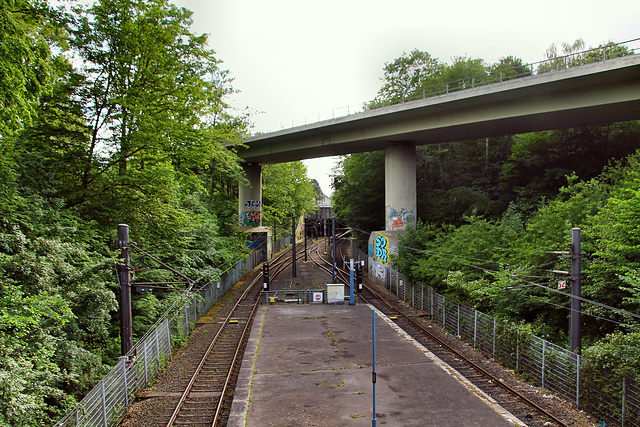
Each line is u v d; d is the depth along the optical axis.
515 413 12.60
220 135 31.34
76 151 18.00
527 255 19.31
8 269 11.25
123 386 13.38
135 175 19.11
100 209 18.84
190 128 23.98
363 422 11.72
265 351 18.67
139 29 19.02
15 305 9.83
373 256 41.66
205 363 18.44
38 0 15.35
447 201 42.72
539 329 17.16
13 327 9.91
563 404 13.29
